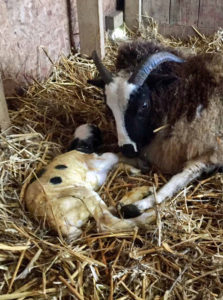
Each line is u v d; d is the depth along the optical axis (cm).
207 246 65
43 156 82
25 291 56
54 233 65
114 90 72
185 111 75
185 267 59
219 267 59
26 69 103
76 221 65
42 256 61
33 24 102
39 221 66
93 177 76
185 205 71
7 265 60
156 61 72
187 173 75
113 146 87
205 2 126
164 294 56
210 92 73
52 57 114
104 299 57
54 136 92
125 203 71
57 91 106
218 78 74
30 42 102
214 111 73
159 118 77
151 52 80
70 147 84
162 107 76
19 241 63
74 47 125
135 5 134
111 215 67
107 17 131
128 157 78
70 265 59
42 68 109
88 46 120
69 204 66
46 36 109
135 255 61
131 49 81
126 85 71
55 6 110
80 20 116
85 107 101
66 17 117
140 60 79
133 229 66
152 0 133
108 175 80
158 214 66
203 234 66
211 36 131
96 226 67
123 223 66
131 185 78
